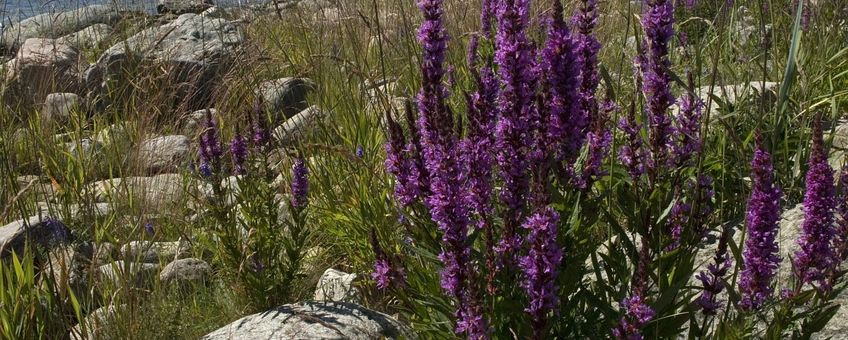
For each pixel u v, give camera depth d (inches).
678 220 135.9
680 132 141.0
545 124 123.0
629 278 125.7
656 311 113.9
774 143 115.6
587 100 127.9
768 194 111.6
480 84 126.4
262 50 347.6
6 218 229.1
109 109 335.0
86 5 454.9
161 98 307.0
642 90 139.3
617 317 118.6
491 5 192.5
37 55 365.1
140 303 176.9
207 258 215.0
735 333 112.5
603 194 134.6
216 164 186.5
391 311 178.4
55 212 228.4
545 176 119.9
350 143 217.5
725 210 182.2
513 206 123.3
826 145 187.2
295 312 158.7
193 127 302.2
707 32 251.9
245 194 184.7
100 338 163.8
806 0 236.7
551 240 107.2
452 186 117.0
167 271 194.7
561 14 121.0
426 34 130.0
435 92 129.0
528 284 110.7
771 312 139.1
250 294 183.8
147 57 351.9
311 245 213.8
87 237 215.8
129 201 226.7
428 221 136.4
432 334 137.4
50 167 262.2
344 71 292.5
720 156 183.5
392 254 141.0
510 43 120.3
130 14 446.6
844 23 263.1
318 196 213.2
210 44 378.9
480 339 111.3
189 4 496.7
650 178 136.0
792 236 158.2
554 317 118.5
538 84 122.9
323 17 356.8
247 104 299.1
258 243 182.1
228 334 155.0
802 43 235.5
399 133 130.7
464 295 118.3
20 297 158.4
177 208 230.7
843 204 119.9
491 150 124.1
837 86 231.8
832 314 116.1
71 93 352.2
